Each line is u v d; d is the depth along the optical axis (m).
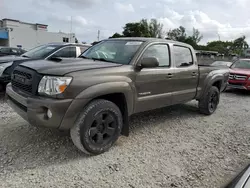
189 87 4.94
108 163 3.08
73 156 3.20
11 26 46.09
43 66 3.09
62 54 6.60
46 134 3.85
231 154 3.59
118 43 4.26
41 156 3.14
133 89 3.57
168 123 4.98
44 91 2.83
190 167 3.11
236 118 5.74
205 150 3.69
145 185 2.64
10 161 2.95
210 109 5.79
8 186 2.46
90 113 3.06
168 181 2.75
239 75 9.57
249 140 4.25
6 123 4.27
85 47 7.24
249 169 1.82
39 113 2.83
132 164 3.09
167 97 4.33
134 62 3.67
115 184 2.62
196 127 4.84
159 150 3.58
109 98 3.55
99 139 3.24
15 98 3.22
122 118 3.57
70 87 2.83
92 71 3.10
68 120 2.89
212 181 2.81
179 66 4.62
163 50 4.29
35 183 2.55
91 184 2.60
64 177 2.70
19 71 3.33
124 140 3.88
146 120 5.09
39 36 47.12
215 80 5.69
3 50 12.85
